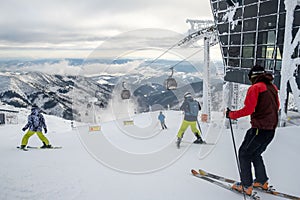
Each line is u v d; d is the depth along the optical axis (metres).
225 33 16.02
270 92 2.91
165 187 3.21
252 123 2.98
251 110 2.88
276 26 12.74
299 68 11.55
